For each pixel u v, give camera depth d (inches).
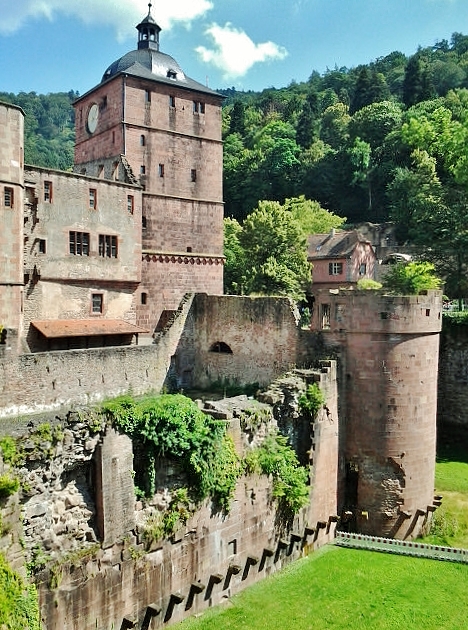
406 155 3449.8
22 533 581.0
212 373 1428.4
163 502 731.4
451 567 897.5
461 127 1999.3
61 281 1456.7
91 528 667.4
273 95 5821.9
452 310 1879.9
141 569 696.4
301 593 810.2
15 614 542.6
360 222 3496.6
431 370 1085.8
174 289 1819.6
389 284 1843.0
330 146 4227.4
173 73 1859.0
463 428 1553.9
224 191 3897.6
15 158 1174.3
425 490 1083.9
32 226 1378.0
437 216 1831.9
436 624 739.4
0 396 1000.2
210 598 773.3
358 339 1069.1
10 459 605.0
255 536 844.6
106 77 1876.2
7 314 1178.0
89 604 645.3
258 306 1315.2
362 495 1069.8
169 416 733.3
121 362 1251.2
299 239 2317.9
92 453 682.2
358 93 4407.0
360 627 727.1
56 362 1098.1
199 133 1888.5
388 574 868.6
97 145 1865.2
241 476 820.6
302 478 924.0
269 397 919.0
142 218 1759.4
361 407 1067.3
